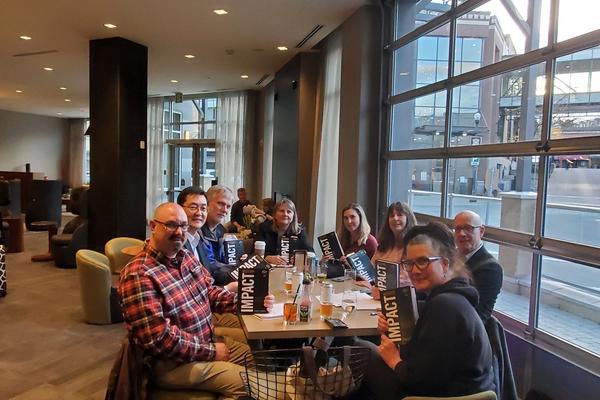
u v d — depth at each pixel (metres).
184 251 2.33
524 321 3.04
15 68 8.52
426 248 1.80
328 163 6.37
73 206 7.10
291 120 7.35
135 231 6.57
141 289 2.03
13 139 15.40
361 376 2.01
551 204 2.84
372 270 3.17
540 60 2.91
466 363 1.65
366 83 5.00
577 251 2.61
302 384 1.87
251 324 2.21
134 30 6.02
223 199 3.43
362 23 4.98
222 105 11.00
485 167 3.49
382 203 5.02
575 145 2.63
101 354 3.66
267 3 4.96
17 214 9.16
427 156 4.23
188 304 2.22
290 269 3.19
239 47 6.78
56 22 5.73
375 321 2.29
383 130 5.00
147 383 2.03
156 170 12.11
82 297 4.33
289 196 7.35
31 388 3.08
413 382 1.71
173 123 12.02
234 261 3.41
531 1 3.01
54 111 15.21
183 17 5.49
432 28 4.16
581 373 2.53
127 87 6.46
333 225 6.21
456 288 1.76
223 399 2.10
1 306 4.85
